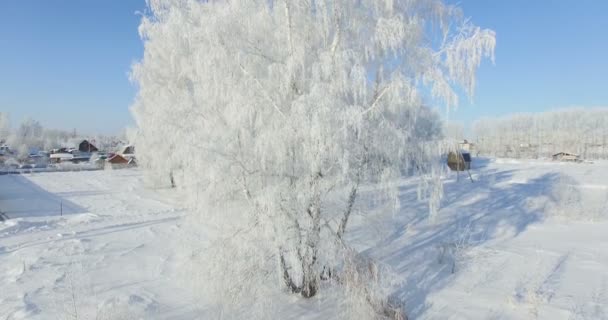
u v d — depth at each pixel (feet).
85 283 24.56
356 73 17.95
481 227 41.88
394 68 21.22
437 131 22.02
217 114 21.36
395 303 21.80
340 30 20.54
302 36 20.86
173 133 27.27
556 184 61.05
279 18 20.97
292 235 20.67
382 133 20.27
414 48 20.44
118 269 27.53
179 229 39.55
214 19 19.70
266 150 19.44
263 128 20.02
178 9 23.41
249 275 20.10
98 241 35.04
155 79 53.16
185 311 20.95
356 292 20.06
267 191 19.51
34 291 23.18
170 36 26.32
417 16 20.71
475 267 29.50
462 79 18.97
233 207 21.38
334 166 20.56
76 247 32.81
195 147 20.59
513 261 30.76
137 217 46.11
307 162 19.98
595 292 24.76
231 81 20.18
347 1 20.25
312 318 20.70
